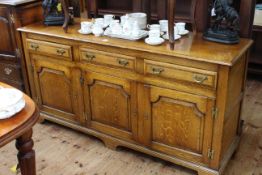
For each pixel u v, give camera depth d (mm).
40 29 2381
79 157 2312
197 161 2018
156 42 1960
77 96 2381
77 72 2289
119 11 3078
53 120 2611
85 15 3441
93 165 2230
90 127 2434
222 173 2047
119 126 2275
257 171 2131
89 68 2213
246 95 3156
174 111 1973
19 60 2682
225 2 1887
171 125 2027
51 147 2430
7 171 2188
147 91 2018
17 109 1480
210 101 1815
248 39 2023
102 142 2465
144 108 2082
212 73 1741
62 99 2492
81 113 2428
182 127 1987
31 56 2492
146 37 2109
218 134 1865
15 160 2297
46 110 2639
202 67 1771
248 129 2596
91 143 2465
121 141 2295
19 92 1587
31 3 2574
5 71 2844
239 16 2027
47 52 2367
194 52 1822
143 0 2438
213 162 1949
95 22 2346
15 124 1411
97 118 2363
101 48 2098
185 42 2002
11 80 2855
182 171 2148
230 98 1865
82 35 2201
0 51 2762
